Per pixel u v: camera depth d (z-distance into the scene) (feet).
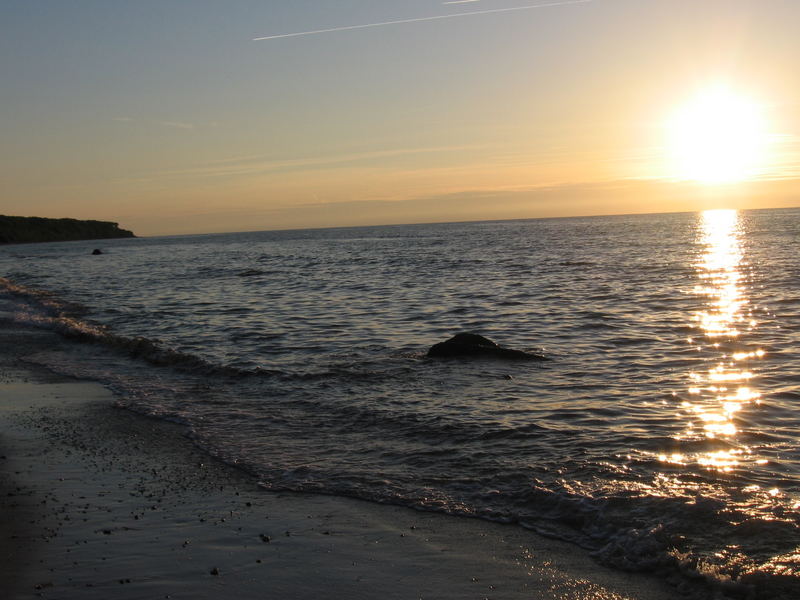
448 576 19.35
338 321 74.49
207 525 22.99
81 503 25.02
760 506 22.57
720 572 18.65
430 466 28.19
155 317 81.87
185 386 44.75
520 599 18.08
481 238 350.84
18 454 30.96
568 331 64.34
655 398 38.60
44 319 82.28
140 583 19.06
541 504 23.81
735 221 490.08
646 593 18.21
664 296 89.71
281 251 290.35
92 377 48.34
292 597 18.34
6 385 46.42
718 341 56.49
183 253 301.43
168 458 30.30
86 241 651.66
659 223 504.84
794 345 53.72
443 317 76.23
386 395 40.63
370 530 22.47
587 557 20.22
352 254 240.53
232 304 93.81
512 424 33.50
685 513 22.07
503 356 50.62
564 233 366.43
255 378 46.24
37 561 20.39
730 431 31.89
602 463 27.45
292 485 26.71
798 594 17.43
